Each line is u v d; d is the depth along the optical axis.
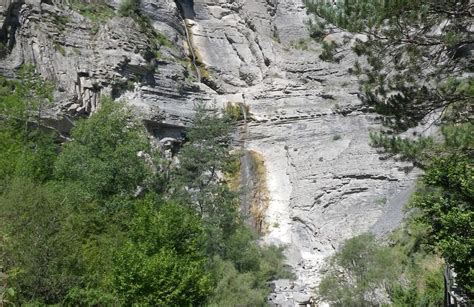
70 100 41.16
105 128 29.86
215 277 27.89
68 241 20.05
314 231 43.03
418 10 16.52
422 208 15.94
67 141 38.06
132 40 47.59
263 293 31.17
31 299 18.08
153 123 46.34
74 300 18.92
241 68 61.19
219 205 37.62
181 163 40.09
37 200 20.66
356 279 30.48
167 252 19.62
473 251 14.24
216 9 66.25
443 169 15.56
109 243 21.45
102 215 23.84
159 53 51.94
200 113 43.19
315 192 45.53
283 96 56.19
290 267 38.59
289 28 65.75
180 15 61.91
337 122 52.03
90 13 48.62
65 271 19.27
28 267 18.36
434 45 17.69
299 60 59.78
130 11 52.94
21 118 33.44
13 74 39.19
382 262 28.91
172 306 18.58
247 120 54.94
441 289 21.47
